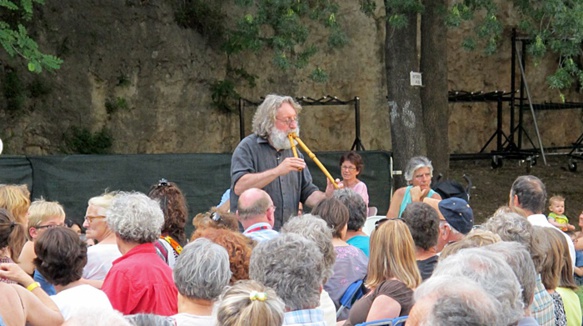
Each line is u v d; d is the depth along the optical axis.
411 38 11.84
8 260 4.22
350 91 16.36
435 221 5.12
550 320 4.50
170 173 11.34
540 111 17.88
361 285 5.15
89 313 2.82
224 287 3.88
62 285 4.47
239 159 6.92
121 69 14.64
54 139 14.23
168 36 14.92
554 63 17.66
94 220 5.59
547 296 4.53
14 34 11.10
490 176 16.47
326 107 16.20
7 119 13.92
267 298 3.24
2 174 10.66
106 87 14.56
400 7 10.98
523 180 6.39
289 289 3.78
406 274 4.48
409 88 11.90
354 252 5.41
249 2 11.91
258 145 6.97
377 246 4.54
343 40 11.84
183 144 15.16
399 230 4.54
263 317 3.17
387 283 4.47
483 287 3.21
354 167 8.62
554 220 8.76
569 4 10.87
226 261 4.02
